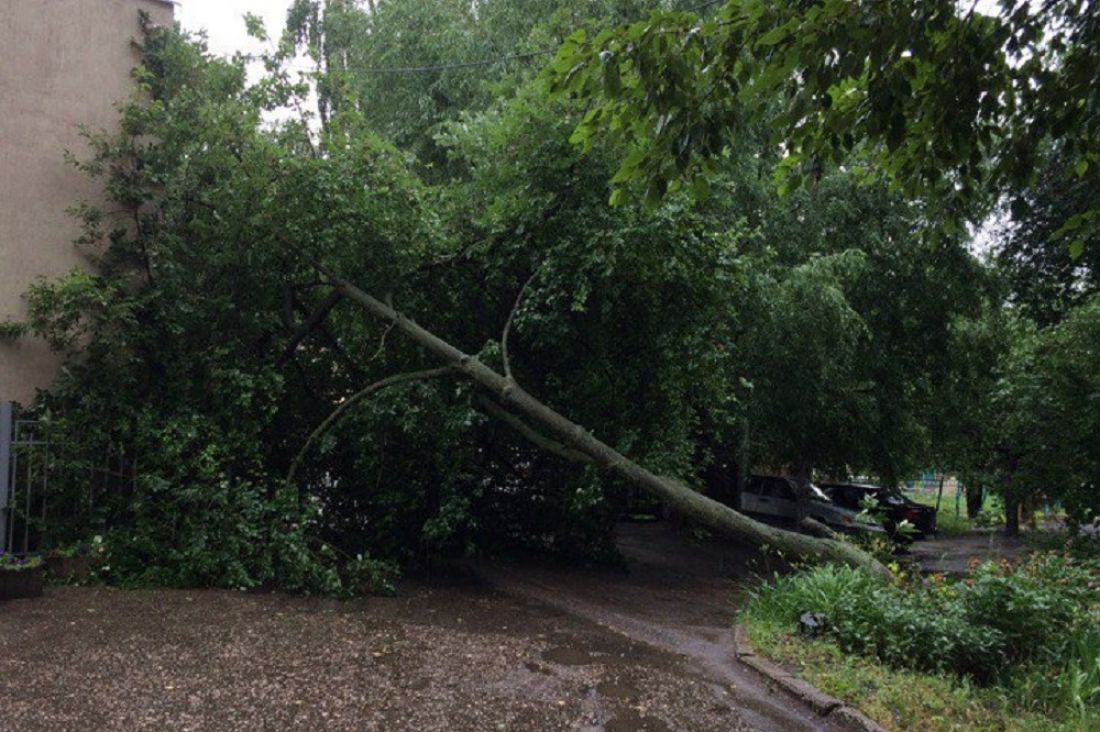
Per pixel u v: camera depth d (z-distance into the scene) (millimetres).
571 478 10656
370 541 10375
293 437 10477
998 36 5453
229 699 5188
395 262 9789
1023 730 5238
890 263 16094
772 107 12398
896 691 5742
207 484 8516
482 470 11070
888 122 5133
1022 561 8523
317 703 5211
